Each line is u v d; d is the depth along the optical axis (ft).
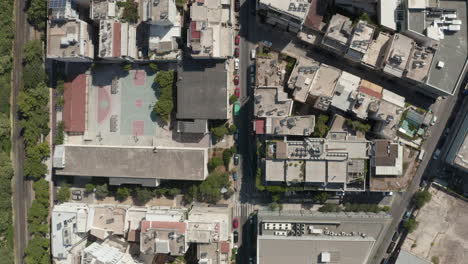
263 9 320.09
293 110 335.67
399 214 336.70
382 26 312.71
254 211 348.79
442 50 308.81
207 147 349.61
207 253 326.65
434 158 331.16
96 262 322.96
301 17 302.04
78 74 359.46
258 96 317.22
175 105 347.56
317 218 324.19
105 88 361.92
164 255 354.95
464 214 318.04
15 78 366.84
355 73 334.24
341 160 309.01
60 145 347.56
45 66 364.99
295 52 339.36
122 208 341.82
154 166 337.93
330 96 313.32
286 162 314.76
